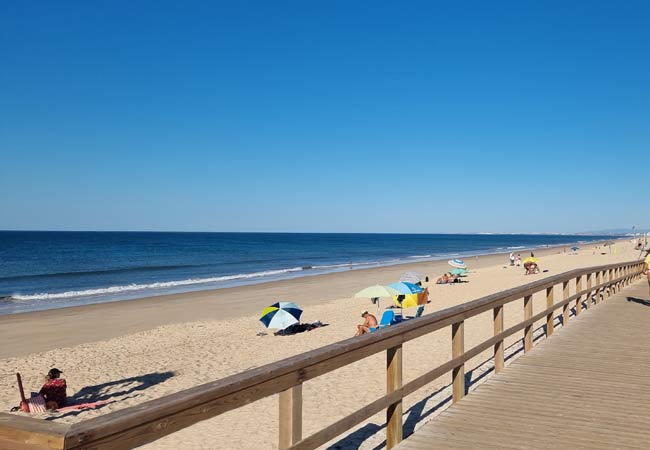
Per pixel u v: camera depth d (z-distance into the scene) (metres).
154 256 64.06
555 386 5.75
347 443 5.57
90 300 25.17
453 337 5.25
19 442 1.82
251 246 99.00
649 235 36.88
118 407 8.95
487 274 34.59
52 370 9.04
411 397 7.44
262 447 6.53
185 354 12.67
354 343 3.54
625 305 12.77
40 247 80.88
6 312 21.44
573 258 49.91
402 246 112.50
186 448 6.55
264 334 15.05
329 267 47.75
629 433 4.36
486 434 4.34
